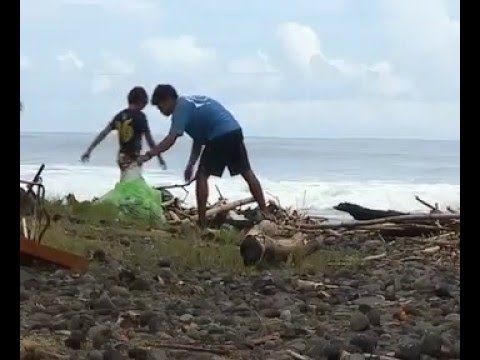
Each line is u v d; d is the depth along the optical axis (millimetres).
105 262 9281
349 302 7852
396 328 6469
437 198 24797
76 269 8648
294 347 5715
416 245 12938
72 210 12570
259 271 9680
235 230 12641
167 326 6305
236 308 7176
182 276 9008
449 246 12578
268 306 7430
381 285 8852
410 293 8414
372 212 15641
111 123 13719
